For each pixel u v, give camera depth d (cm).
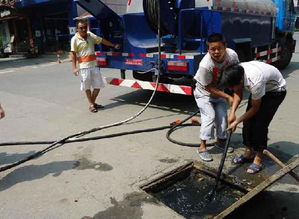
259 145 353
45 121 563
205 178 364
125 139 463
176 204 320
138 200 312
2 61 1753
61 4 1766
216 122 409
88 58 582
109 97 712
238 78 305
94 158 407
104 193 326
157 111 596
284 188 326
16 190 339
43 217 292
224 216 249
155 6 566
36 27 1947
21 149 447
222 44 340
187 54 542
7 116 602
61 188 339
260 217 284
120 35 625
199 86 398
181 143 436
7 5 1814
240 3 651
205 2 579
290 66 1052
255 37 740
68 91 798
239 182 338
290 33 981
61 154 423
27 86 903
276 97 334
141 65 597
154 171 368
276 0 902
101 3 563
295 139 441
